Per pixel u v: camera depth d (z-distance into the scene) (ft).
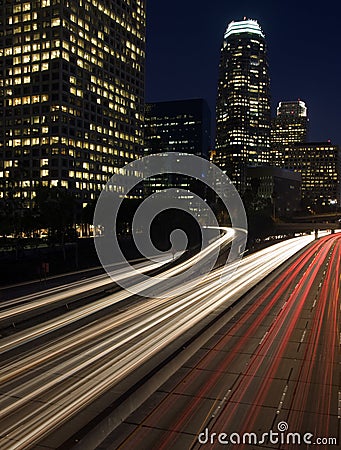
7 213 292.61
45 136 445.37
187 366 73.10
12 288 154.20
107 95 515.09
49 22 447.01
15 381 65.57
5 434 50.01
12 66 460.14
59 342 85.15
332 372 71.05
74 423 52.37
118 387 62.80
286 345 85.40
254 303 125.18
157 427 52.21
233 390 63.36
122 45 543.80
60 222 265.54
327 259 238.27
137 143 572.92
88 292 142.20
